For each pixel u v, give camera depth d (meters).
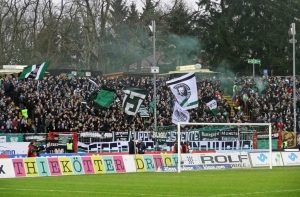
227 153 50.50
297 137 63.12
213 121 63.59
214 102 65.00
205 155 49.34
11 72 65.62
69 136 53.81
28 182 35.56
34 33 89.88
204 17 102.19
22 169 40.88
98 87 64.12
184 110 55.66
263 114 68.38
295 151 55.12
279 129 65.56
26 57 89.75
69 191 29.58
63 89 61.19
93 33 91.94
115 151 55.84
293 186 31.94
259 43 98.75
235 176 39.97
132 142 52.03
